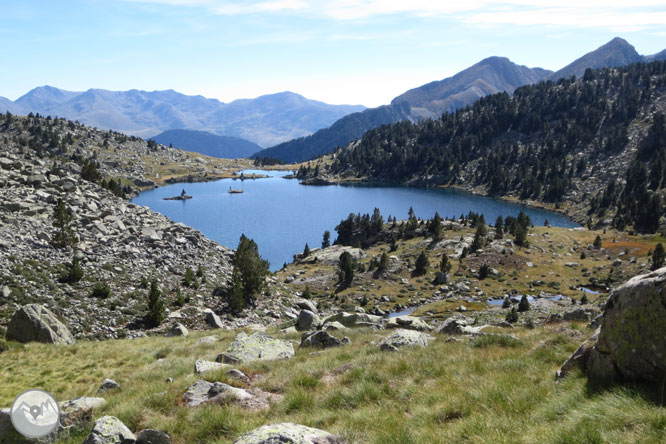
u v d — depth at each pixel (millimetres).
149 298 46312
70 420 11570
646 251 135875
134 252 62719
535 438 7117
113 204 85938
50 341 34906
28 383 23422
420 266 127938
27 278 44531
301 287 117750
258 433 7684
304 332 30266
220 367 17125
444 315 87125
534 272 125938
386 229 184875
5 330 34906
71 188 81500
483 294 107812
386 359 15234
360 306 101188
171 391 13648
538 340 16625
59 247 55125
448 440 7785
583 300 90875
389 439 7895
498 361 13320
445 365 13750
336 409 11008
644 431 6531
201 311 51812
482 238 148250
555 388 9867
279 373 15336
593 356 9953
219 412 10828
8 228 54500
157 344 33781
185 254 70125
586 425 7102
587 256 140750
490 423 8156
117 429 9812
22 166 85062
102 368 26438
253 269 64625
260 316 57969
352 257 144750
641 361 8344
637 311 8633
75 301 44938
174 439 10094
